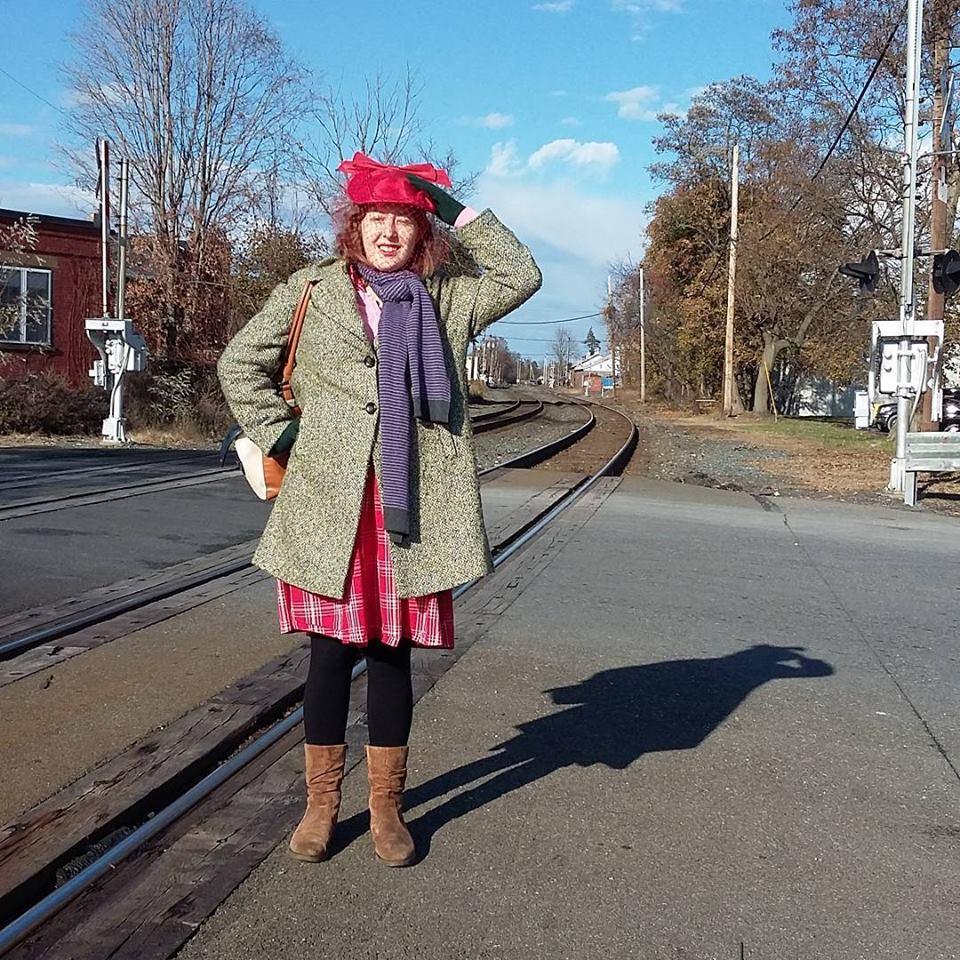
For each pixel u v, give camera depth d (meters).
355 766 3.93
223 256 26.58
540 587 7.31
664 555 8.79
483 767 4.02
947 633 6.47
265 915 2.86
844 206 31.52
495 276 3.28
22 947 2.64
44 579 6.66
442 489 3.16
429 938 2.78
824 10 29.98
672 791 3.87
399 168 3.15
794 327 43.75
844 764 4.22
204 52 25.94
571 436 27.20
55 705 4.34
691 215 52.12
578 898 3.04
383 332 3.07
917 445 13.82
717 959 2.75
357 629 3.08
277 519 3.16
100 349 19.83
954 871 3.33
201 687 4.62
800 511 12.38
